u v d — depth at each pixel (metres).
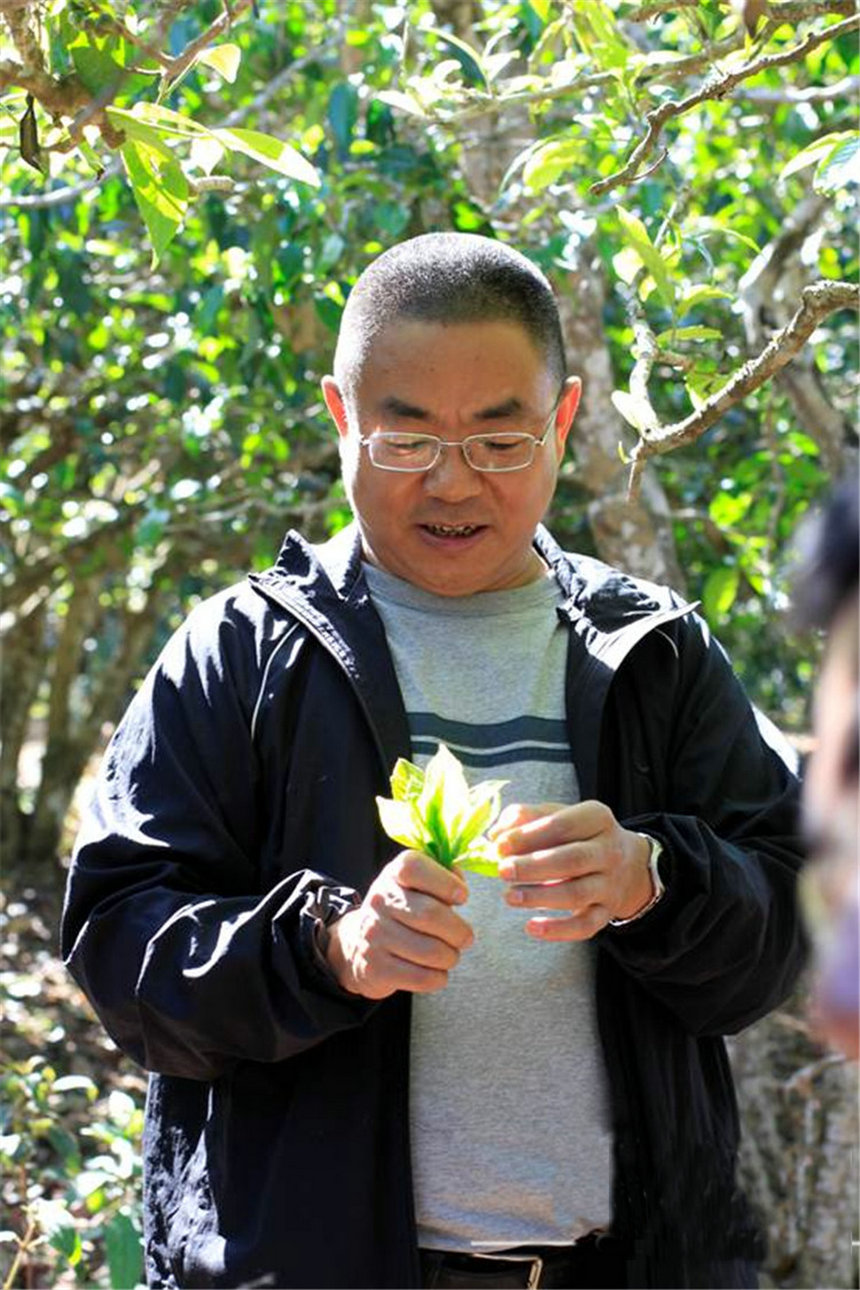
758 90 3.89
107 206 4.46
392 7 4.16
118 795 2.22
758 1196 4.42
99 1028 6.22
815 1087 4.57
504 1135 2.12
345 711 2.19
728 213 4.50
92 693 10.27
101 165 2.35
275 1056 2.04
